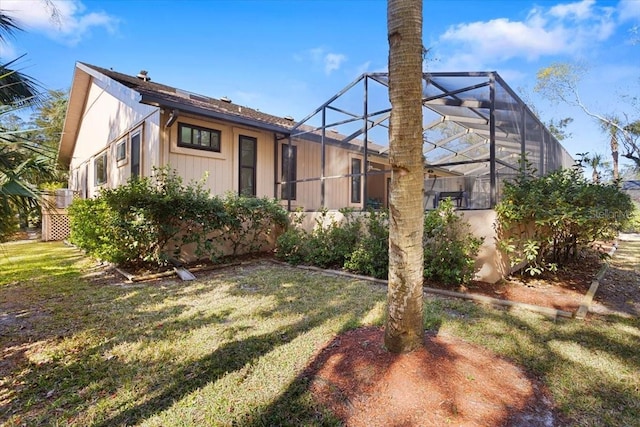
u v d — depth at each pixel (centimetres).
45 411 216
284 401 221
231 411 212
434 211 548
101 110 1100
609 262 704
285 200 973
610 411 211
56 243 1147
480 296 444
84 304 427
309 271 628
